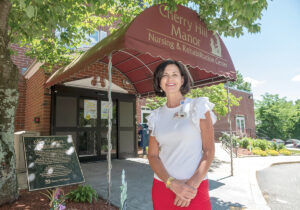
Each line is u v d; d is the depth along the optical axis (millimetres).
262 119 37188
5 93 3537
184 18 4566
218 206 3744
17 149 6305
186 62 4383
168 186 1379
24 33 4918
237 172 6734
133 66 7312
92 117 7906
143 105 12500
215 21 4816
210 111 1487
